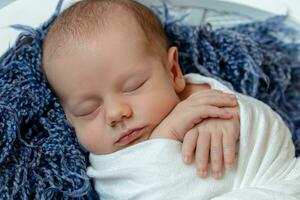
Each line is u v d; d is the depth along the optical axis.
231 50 1.02
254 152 0.82
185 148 0.81
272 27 1.03
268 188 0.79
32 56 0.92
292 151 0.87
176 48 0.95
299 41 1.05
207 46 1.02
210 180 0.80
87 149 0.88
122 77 0.83
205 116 0.83
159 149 0.81
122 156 0.84
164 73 0.87
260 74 1.02
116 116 0.82
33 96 0.90
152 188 0.80
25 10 0.93
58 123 0.91
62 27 0.87
